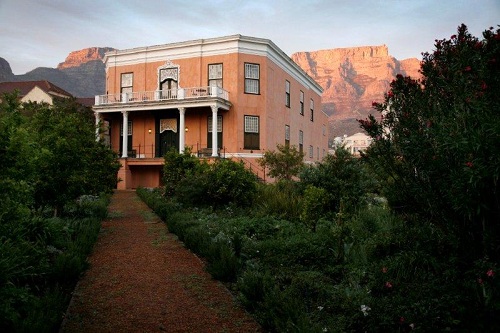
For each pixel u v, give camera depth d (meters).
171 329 4.32
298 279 5.46
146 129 28.17
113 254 7.46
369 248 6.34
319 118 41.22
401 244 5.88
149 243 8.45
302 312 4.16
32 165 4.95
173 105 25.22
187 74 26.94
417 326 3.73
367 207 11.13
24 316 4.08
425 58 4.88
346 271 5.85
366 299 4.50
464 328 3.61
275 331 4.16
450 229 4.51
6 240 4.79
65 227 8.03
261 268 6.15
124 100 26.77
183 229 8.63
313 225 8.89
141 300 5.13
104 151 13.25
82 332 4.17
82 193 10.38
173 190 16.08
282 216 10.36
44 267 5.42
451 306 3.89
